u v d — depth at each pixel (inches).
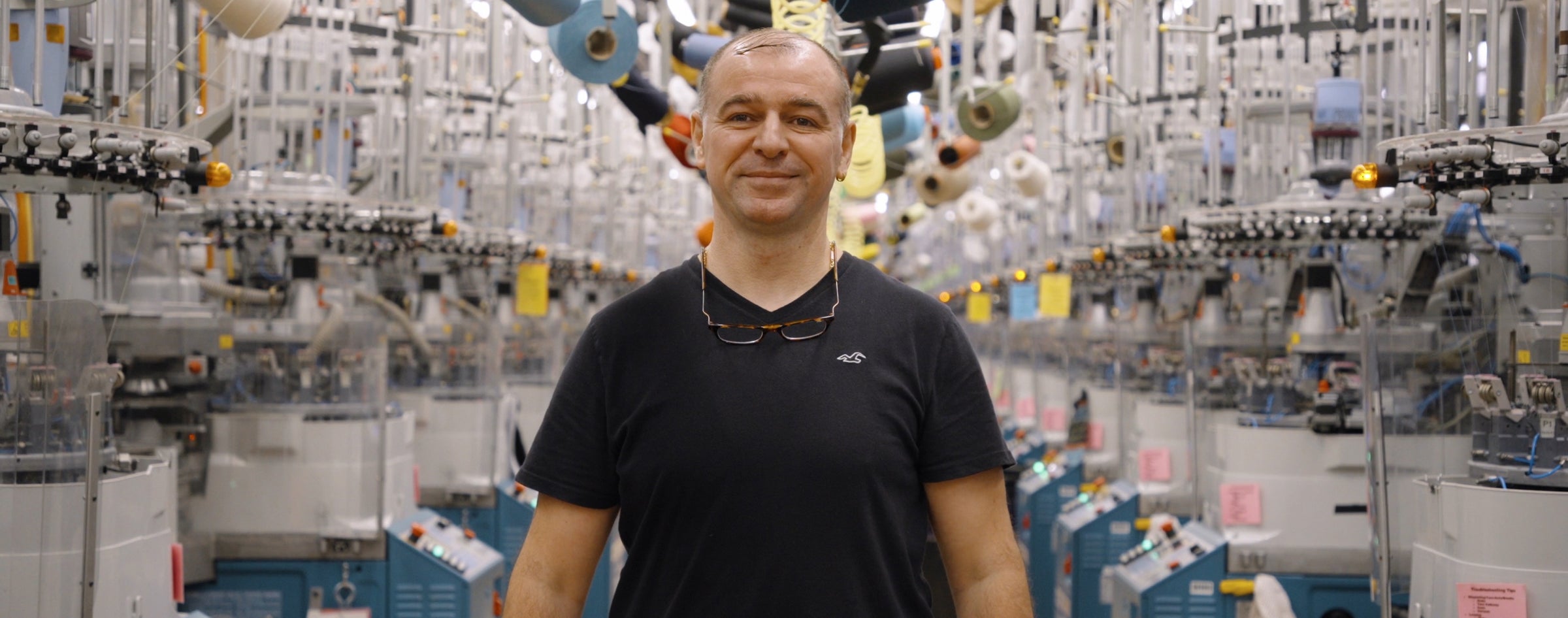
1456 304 177.9
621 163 444.5
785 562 83.7
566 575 89.9
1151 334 289.1
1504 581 139.9
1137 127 291.0
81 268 189.5
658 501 85.5
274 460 210.4
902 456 86.1
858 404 85.0
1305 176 203.3
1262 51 225.5
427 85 260.7
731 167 85.9
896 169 303.1
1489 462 148.7
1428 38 185.5
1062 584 296.8
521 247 288.7
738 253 88.8
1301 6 197.0
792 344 86.4
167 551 151.8
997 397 510.0
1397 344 158.2
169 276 201.0
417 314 317.7
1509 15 158.4
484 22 294.0
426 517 238.8
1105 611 263.4
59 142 118.3
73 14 162.9
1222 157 245.8
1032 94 297.0
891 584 85.5
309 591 211.8
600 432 89.4
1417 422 157.8
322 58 237.8
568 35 186.5
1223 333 235.0
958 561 90.0
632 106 216.7
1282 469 215.3
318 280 226.2
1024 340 452.1
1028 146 337.4
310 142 201.2
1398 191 179.6
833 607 83.7
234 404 210.4
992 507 90.1
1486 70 159.6
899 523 85.8
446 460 294.5
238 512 209.6
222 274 241.6
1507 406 145.0
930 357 88.8
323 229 197.6
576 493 89.2
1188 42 269.6
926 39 222.1
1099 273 339.0
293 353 212.1
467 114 303.9
